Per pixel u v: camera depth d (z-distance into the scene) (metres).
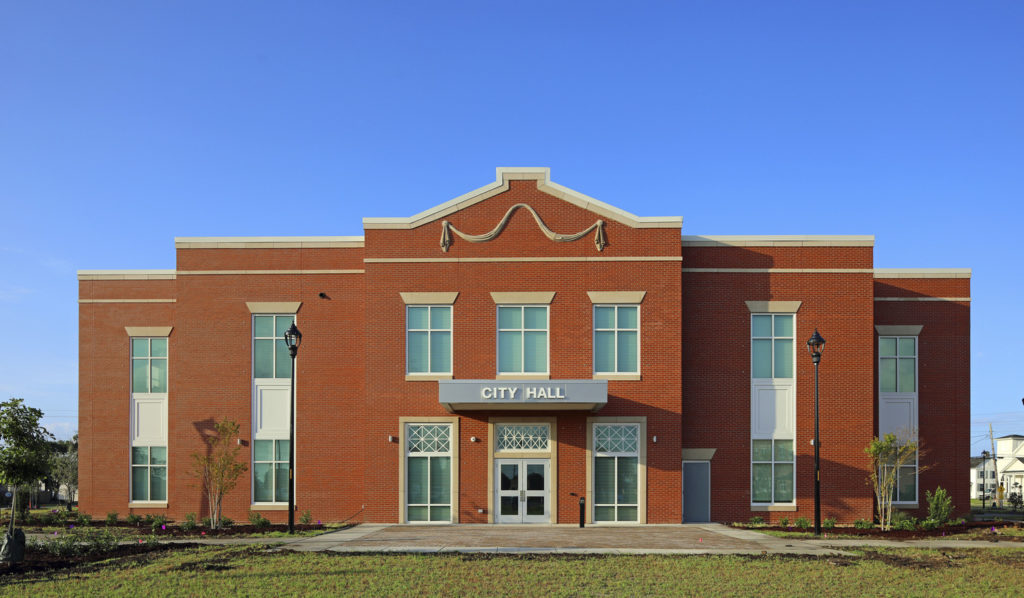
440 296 28.48
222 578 16.59
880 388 30.95
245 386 29.81
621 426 28.17
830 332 29.50
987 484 110.81
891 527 27.25
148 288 31.58
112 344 31.42
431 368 28.44
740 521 28.81
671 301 28.41
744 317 29.62
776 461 29.23
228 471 27.81
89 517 29.64
